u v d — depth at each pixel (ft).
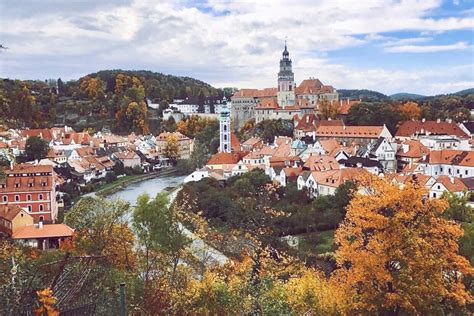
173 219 177.37
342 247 130.11
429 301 119.14
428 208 124.98
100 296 86.69
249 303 118.52
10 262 135.13
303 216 346.74
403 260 117.70
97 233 179.42
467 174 483.92
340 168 465.88
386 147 577.84
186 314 118.52
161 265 169.89
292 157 554.87
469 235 170.40
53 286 82.58
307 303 120.47
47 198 396.98
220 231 283.38
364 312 121.39
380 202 123.95
